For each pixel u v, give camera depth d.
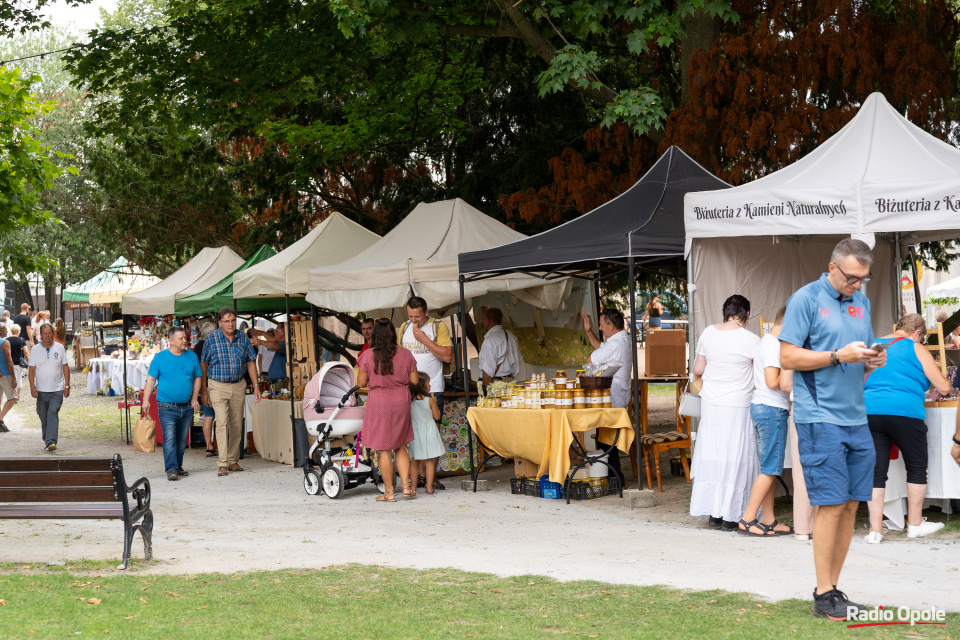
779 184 7.98
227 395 12.05
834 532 4.94
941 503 7.71
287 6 15.61
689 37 13.32
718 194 7.98
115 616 5.12
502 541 7.41
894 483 7.19
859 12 12.76
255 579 6.14
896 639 4.53
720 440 7.62
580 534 7.61
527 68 16.89
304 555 7.00
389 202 19.47
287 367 13.72
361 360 9.46
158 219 25.95
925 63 12.13
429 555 6.93
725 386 7.61
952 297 23.73
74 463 6.45
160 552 7.16
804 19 13.05
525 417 9.23
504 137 17.55
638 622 4.93
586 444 9.51
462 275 9.95
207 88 15.80
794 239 9.24
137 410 21.22
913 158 7.74
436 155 19.62
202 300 14.85
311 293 11.76
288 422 12.80
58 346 14.67
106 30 16.11
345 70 15.99
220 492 10.54
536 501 9.31
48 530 8.29
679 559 6.57
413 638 4.70
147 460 13.55
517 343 12.40
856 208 7.35
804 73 12.25
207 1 16.62
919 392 6.93
